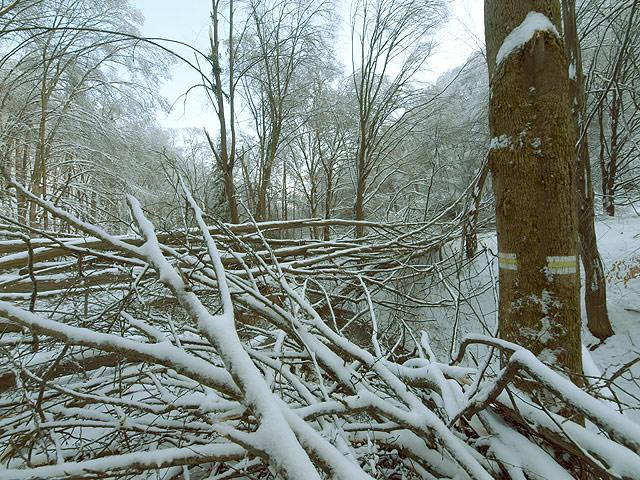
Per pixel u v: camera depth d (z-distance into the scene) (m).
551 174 2.04
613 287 6.86
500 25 2.27
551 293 2.02
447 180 13.29
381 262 6.60
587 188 6.01
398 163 15.05
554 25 2.13
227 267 4.66
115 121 15.25
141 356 1.75
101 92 14.41
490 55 2.36
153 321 3.23
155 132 18.23
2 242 3.90
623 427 1.33
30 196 2.20
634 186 9.68
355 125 15.08
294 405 2.50
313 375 3.31
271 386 2.16
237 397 1.67
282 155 16.83
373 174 16.75
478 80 14.82
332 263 6.30
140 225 2.28
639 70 7.87
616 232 8.52
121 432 2.36
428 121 14.45
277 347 2.50
